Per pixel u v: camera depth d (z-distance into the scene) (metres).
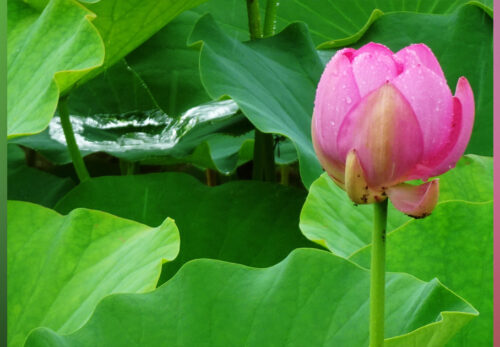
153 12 2.54
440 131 1.71
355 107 1.71
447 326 1.86
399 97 1.70
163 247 2.14
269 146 2.92
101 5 2.43
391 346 1.85
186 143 2.97
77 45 2.28
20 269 2.21
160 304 1.95
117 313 1.94
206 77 2.38
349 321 1.93
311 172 2.29
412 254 2.11
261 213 2.68
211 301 1.96
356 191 1.73
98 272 2.18
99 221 2.24
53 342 1.91
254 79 2.58
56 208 2.72
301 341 1.93
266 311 1.95
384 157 1.71
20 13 2.57
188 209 2.70
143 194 2.75
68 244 2.22
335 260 1.98
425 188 1.73
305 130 2.59
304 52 2.89
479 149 2.77
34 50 2.38
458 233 2.10
